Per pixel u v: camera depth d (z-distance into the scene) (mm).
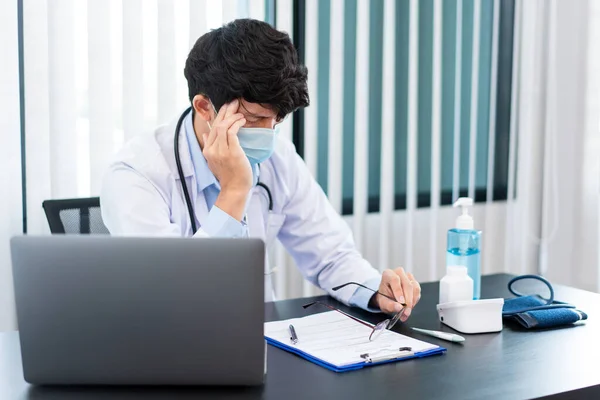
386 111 2689
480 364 1124
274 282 2545
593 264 3104
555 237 3096
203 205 1598
